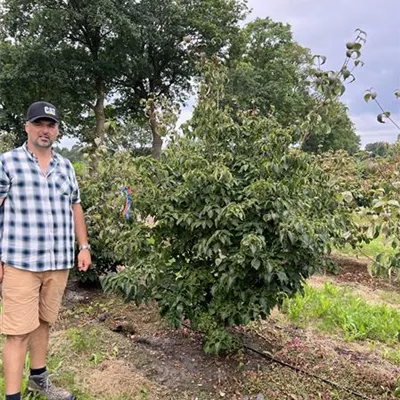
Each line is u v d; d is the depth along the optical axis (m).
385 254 2.77
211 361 3.26
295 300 4.52
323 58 3.00
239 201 2.97
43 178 2.43
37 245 2.38
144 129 23.97
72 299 4.56
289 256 2.89
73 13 21.88
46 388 2.66
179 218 2.99
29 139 2.43
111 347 3.43
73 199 2.76
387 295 5.61
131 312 4.24
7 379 2.39
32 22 21.44
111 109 28.05
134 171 3.52
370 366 3.37
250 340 3.66
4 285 2.37
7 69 22.31
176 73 27.28
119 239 3.59
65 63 23.05
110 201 4.07
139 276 3.09
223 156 3.13
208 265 3.24
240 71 26.09
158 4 23.88
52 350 3.28
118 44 23.31
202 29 24.61
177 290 3.15
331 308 4.47
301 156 2.87
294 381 3.04
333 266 3.40
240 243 2.86
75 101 24.81
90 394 2.79
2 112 23.11
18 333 2.36
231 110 3.47
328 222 3.22
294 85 28.39
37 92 23.98
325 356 3.47
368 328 4.07
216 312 3.12
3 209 2.35
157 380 3.00
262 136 3.20
